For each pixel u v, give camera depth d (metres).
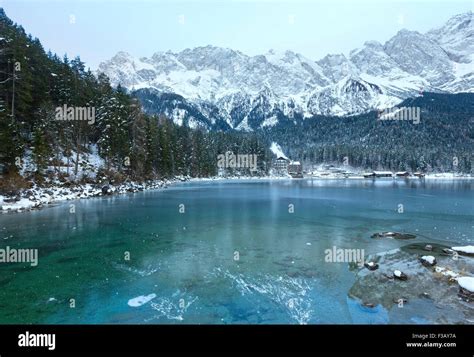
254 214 37.00
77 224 29.31
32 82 56.50
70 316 12.05
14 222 29.75
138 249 21.28
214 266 17.88
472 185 105.50
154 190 70.88
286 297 13.79
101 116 66.38
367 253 20.62
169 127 112.94
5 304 13.01
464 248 20.88
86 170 60.44
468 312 12.46
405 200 54.78
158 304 13.08
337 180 154.50
